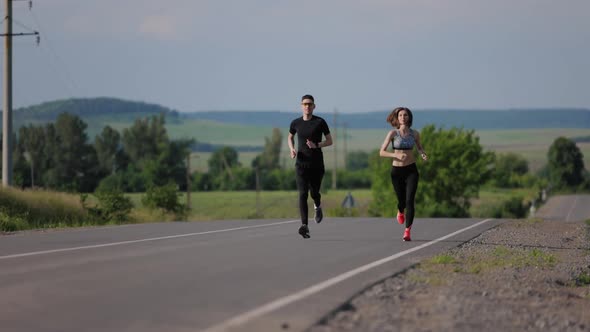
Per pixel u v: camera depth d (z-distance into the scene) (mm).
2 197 80312
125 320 21922
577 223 75062
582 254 47875
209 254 37625
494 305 27125
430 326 22734
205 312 23031
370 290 27625
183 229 56594
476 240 49281
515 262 39344
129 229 57438
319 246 42250
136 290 26625
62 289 26797
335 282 28797
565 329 24672
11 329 20891
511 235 55531
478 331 22766
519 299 29250
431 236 51250
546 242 52750
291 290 26891
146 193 120312
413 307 25328
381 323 22594
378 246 42906
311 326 21531
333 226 59844
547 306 28750
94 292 26203
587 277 38656
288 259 35781
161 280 28844
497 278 33312
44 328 21000
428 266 34781
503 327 23750
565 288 34812
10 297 25328
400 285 29125
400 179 46594
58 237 49438
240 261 34781
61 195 92125
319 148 45750
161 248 40594
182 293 26094
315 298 25516
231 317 22391
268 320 22078
